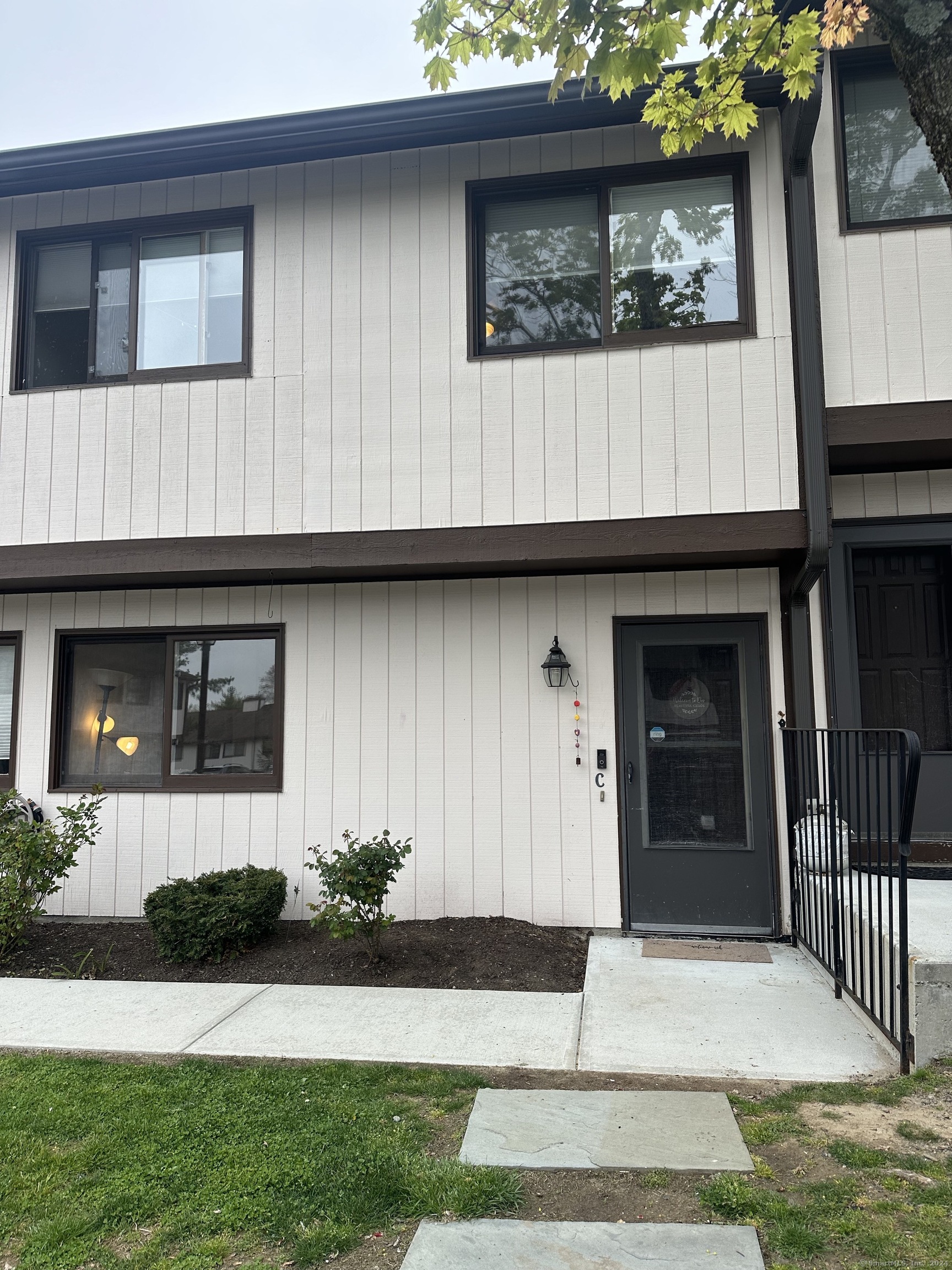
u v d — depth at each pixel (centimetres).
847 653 620
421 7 412
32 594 727
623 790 620
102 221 704
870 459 605
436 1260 247
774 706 605
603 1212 271
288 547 639
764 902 599
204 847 670
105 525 671
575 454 604
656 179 625
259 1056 407
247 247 676
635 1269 242
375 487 633
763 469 576
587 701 631
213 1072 387
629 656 634
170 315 692
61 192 713
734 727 616
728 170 616
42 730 710
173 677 702
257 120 631
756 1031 423
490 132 628
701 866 609
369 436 638
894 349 583
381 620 666
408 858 639
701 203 621
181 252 696
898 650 630
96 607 715
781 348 582
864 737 477
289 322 661
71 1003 489
